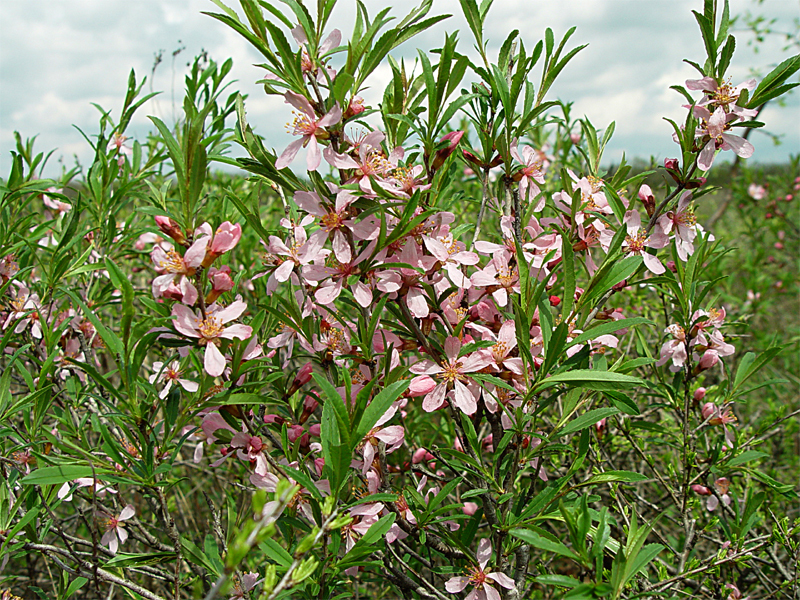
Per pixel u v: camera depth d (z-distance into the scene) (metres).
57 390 2.82
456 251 2.00
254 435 1.87
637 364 1.84
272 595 1.21
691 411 2.99
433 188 1.99
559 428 1.87
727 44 1.95
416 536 2.01
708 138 2.01
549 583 1.40
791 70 1.91
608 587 1.33
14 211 3.08
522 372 1.97
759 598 3.06
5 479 2.13
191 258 1.64
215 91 2.99
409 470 2.51
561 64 2.20
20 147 3.38
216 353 1.70
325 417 1.58
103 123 3.21
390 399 1.51
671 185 2.54
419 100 2.19
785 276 6.97
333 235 1.82
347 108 1.76
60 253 2.74
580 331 1.97
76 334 2.85
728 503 2.83
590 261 2.20
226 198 2.43
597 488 2.96
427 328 2.05
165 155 3.29
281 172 1.92
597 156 2.51
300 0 1.77
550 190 4.42
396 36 1.74
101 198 3.03
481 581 1.90
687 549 2.51
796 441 4.84
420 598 2.18
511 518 1.76
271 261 2.12
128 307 1.63
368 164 1.77
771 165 7.62
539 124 2.29
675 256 2.44
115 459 1.73
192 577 2.68
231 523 2.13
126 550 3.38
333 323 2.29
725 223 8.76
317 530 1.32
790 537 2.35
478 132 2.25
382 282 1.79
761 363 2.59
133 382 1.70
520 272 1.78
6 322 2.71
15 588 3.24
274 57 1.71
